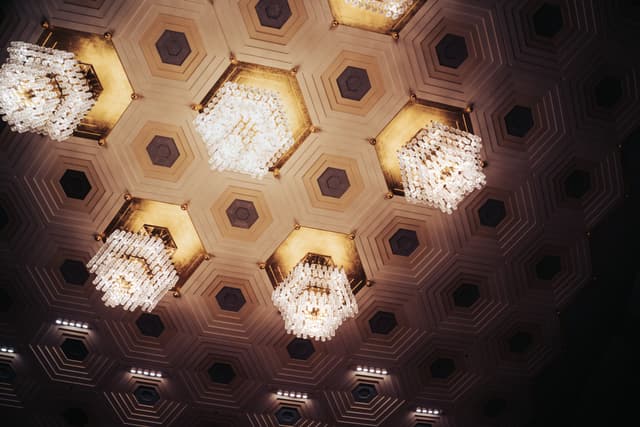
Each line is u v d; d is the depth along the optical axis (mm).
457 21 6875
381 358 9031
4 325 8617
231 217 7961
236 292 8508
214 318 8672
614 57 7145
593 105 7430
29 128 6359
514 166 7762
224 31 6824
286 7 6730
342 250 8250
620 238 8258
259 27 6824
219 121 6105
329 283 7281
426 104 7352
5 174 7457
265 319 8672
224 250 8164
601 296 8688
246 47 6914
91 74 6977
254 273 8352
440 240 8227
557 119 7473
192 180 7660
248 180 7668
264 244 8148
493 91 7293
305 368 9094
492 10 6793
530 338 9055
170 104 7191
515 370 9258
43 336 8773
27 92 5977
